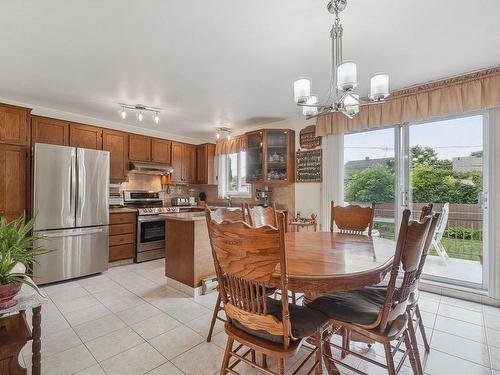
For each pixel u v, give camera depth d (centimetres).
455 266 308
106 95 332
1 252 136
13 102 349
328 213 380
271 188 458
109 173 391
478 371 169
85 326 223
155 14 181
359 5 171
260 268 115
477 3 169
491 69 259
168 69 264
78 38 210
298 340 123
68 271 335
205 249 297
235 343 198
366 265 138
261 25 193
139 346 195
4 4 171
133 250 421
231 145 518
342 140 373
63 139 374
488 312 250
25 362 175
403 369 171
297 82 186
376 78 176
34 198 314
